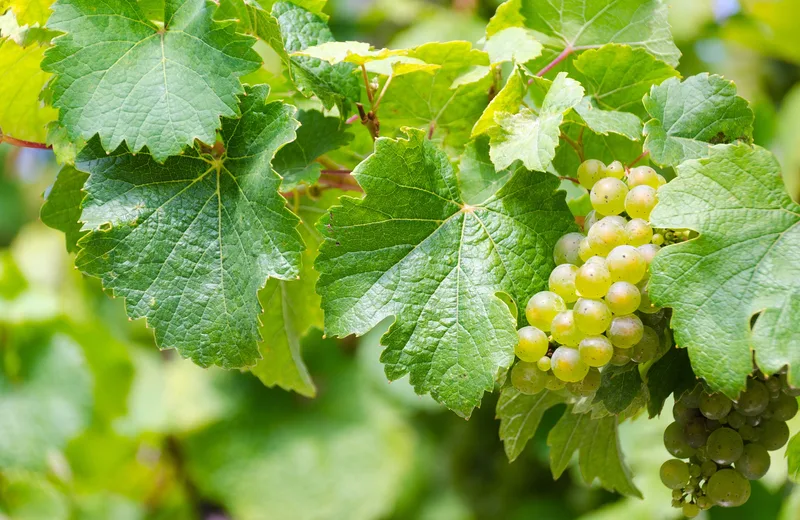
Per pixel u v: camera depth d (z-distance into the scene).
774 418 0.78
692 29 1.53
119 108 0.76
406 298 0.77
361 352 1.67
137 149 0.76
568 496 1.54
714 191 0.75
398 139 0.78
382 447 1.63
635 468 1.14
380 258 0.77
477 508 1.63
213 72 0.77
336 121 0.83
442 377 0.76
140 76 0.77
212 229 0.78
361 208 0.77
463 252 0.78
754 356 0.73
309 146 0.83
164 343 0.77
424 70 0.82
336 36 1.60
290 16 0.82
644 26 0.84
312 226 0.87
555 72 0.85
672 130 0.78
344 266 0.77
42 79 0.84
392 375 0.76
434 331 0.77
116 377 1.59
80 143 0.79
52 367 1.54
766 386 0.76
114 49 0.77
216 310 0.77
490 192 0.80
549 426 1.33
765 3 1.48
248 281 0.77
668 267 0.74
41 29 0.80
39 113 0.85
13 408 1.50
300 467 1.60
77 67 0.77
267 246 0.77
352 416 1.65
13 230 2.18
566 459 0.86
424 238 0.78
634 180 0.78
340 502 1.58
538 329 0.77
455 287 0.77
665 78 0.82
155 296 0.77
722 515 1.17
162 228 0.78
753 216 0.74
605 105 0.83
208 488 1.61
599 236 0.76
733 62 1.67
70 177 0.83
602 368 0.77
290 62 0.79
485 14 1.58
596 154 0.84
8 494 1.52
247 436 1.63
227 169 0.78
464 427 1.67
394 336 0.77
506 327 0.76
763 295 0.73
